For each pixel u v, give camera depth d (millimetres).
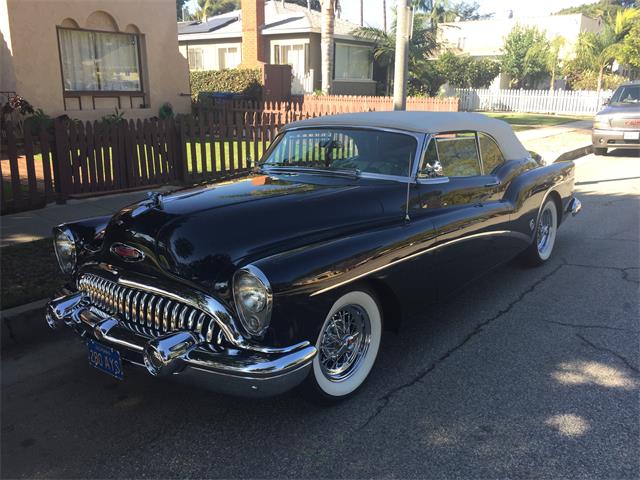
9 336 4363
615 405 3396
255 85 22281
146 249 3197
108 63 14273
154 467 2908
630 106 14250
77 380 3830
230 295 2932
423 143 4109
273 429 3219
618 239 7098
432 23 33188
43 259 5734
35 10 12461
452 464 2881
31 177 7785
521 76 35375
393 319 3861
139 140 9195
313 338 3035
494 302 5066
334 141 4418
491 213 4648
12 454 3023
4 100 12633
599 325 4551
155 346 2857
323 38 22906
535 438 3084
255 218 3287
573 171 6477
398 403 3451
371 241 3439
